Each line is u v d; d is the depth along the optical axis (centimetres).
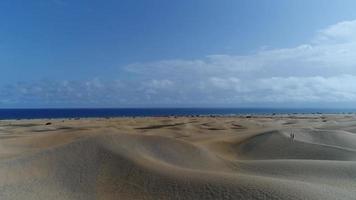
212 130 6619
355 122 7925
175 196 1767
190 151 2977
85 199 1770
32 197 1705
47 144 4003
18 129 6394
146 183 1967
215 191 1764
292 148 4022
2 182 1848
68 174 2052
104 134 2684
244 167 2817
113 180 2023
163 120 9656
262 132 4931
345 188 2075
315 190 1766
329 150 3841
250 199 1639
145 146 2728
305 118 12106
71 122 8575
